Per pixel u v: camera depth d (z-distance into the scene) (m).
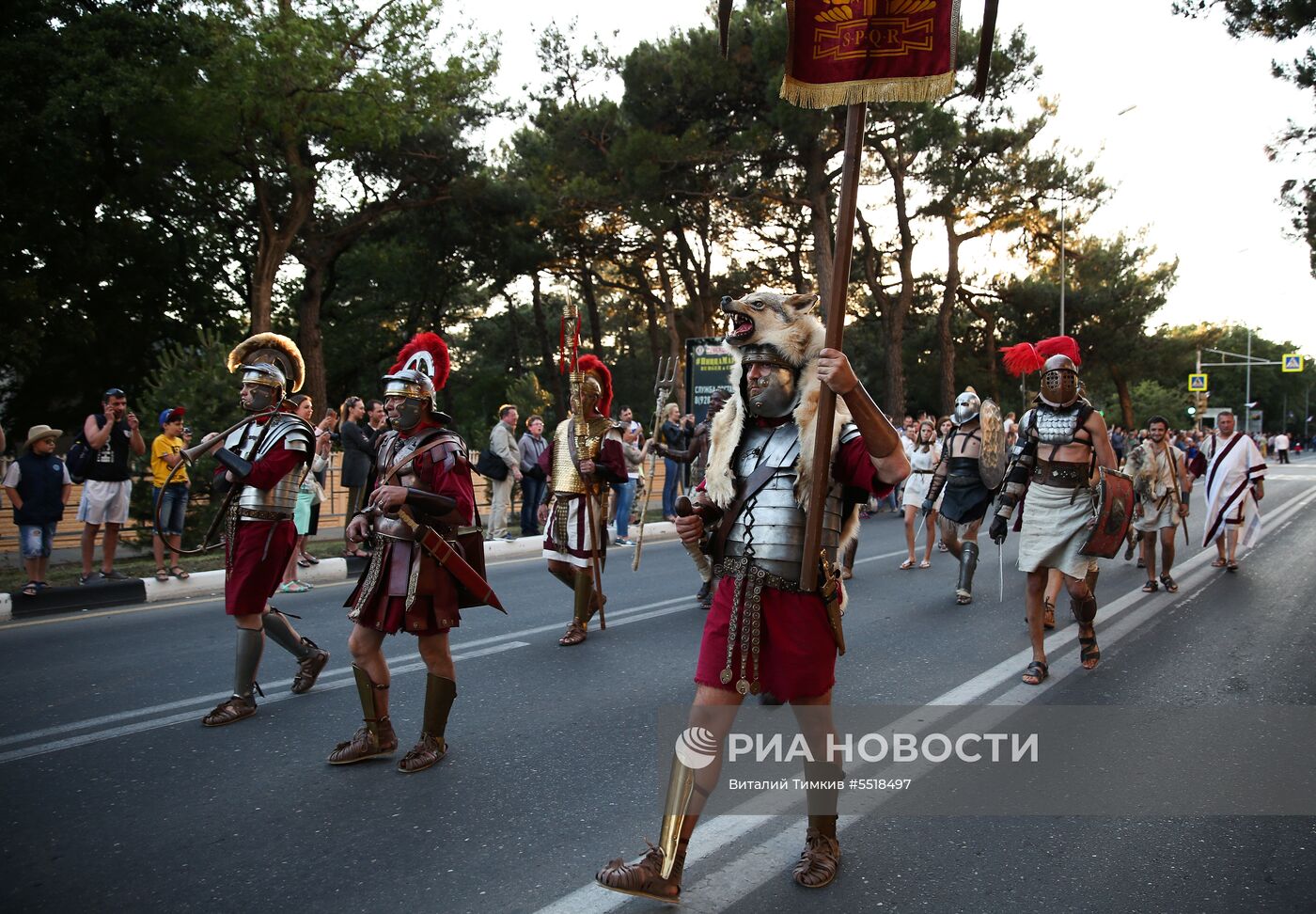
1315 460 59.81
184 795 4.00
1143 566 10.88
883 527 15.43
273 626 5.36
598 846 3.47
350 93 20.97
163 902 3.08
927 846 3.46
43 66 18.78
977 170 27.61
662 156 25.47
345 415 11.45
